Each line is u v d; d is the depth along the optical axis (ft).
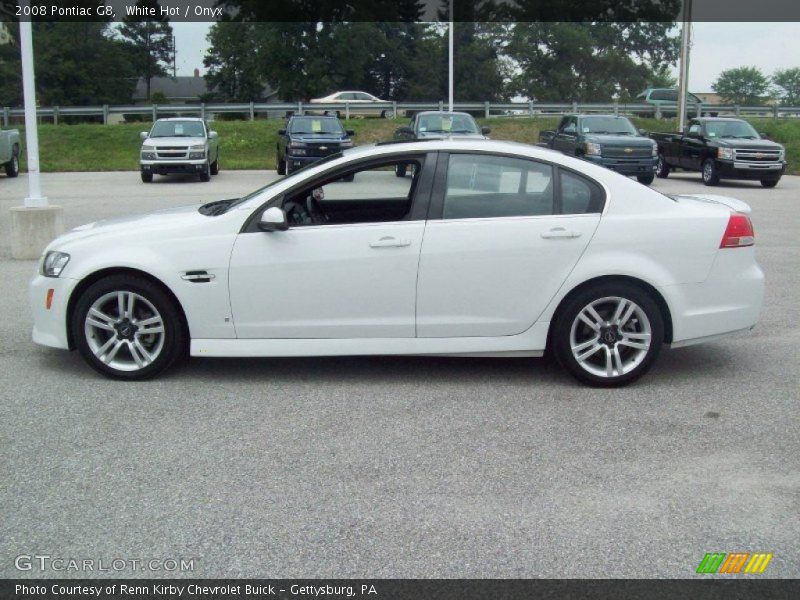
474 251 18.33
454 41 228.43
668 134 85.51
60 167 99.60
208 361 20.88
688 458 14.92
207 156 79.25
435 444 15.49
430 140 19.29
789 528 12.41
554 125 126.82
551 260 18.39
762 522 12.59
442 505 13.03
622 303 18.57
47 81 203.41
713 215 18.80
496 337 18.79
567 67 233.76
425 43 231.91
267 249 18.34
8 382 18.94
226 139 115.14
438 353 18.80
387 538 12.01
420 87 226.58
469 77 226.58
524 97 232.12
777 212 55.26
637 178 76.18
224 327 18.62
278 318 18.58
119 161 105.91
